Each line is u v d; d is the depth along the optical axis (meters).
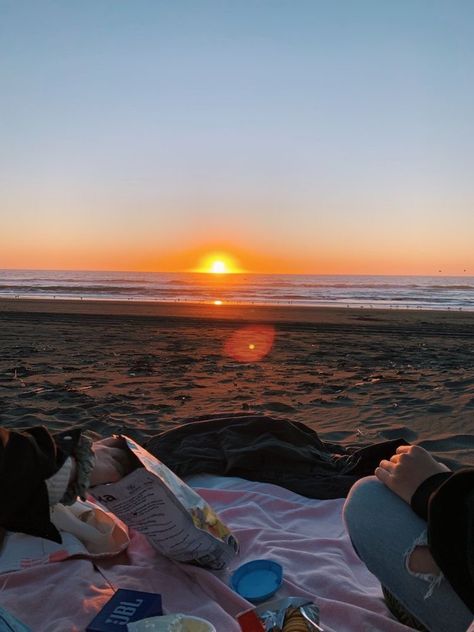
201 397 7.40
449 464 4.76
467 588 1.80
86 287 50.84
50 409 6.61
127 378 8.70
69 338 13.80
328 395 7.54
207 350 12.02
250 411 6.67
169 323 17.95
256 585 2.61
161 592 2.57
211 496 3.82
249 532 3.28
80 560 2.72
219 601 2.55
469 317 22.44
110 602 2.27
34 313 20.94
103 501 2.48
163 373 9.17
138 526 2.58
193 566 2.71
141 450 2.55
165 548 2.65
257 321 19.11
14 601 2.43
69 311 22.41
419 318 21.77
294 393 7.69
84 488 2.05
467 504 1.80
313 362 10.47
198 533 2.59
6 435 1.84
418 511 2.04
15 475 1.80
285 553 3.00
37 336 14.14
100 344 12.76
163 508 2.50
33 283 60.91
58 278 83.69
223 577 2.76
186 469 4.25
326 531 3.43
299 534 3.34
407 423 6.09
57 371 9.23
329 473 4.18
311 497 3.92
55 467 1.93
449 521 1.84
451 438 5.44
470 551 1.75
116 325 17.11
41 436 1.97
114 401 7.07
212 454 4.38
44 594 2.47
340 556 3.04
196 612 2.41
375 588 2.75
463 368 9.73
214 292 45.09
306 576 2.76
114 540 2.95
